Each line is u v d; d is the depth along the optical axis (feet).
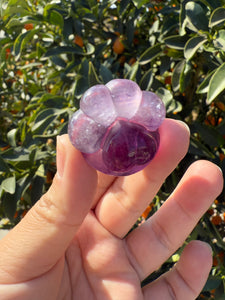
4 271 0.36
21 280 0.36
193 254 0.45
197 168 0.43
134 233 0.48
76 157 0.31
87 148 0.29
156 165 0.40
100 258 0.45
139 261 0.47
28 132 0.67
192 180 0.43
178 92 0.68
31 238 0.35
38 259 0.36
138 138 0.29
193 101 0.67
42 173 0.61
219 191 0.43
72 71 0.70
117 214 0.45
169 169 0.40
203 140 0.61
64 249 0.36
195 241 0.46
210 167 0.43
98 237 0.46
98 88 0.29
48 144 0.66
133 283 0.45
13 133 0.66
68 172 0.31
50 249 0.35
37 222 0.35
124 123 0.29
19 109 0.85
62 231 0.34
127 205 0.45
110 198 0.45
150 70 0.58
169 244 0.47
